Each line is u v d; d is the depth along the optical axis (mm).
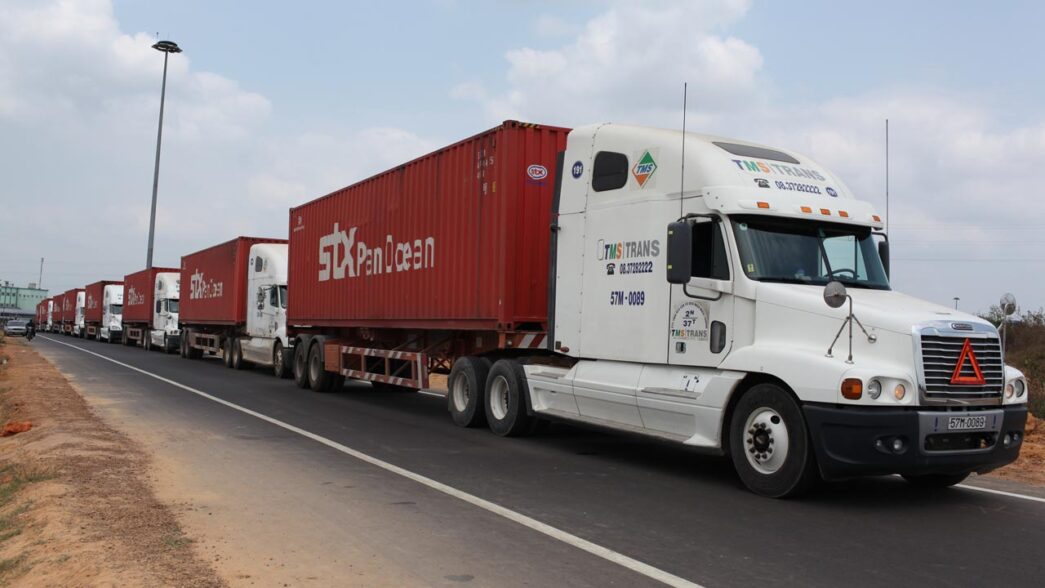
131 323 46094
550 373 10695
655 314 8938
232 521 6422
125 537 5785
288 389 18922
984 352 7254
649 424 9023
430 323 13562
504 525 6465
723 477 8695
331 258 18203
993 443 7230
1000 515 7105
